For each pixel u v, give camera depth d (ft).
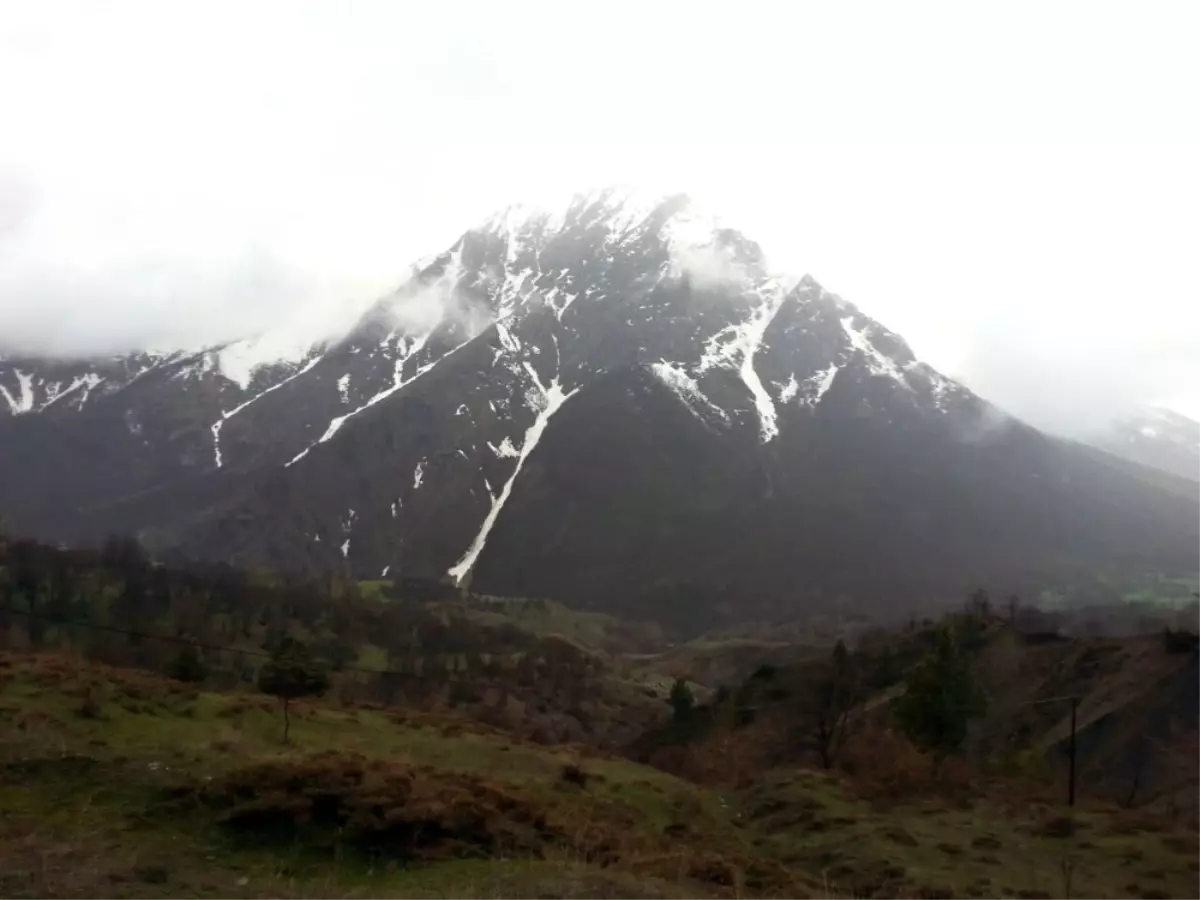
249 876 54.54
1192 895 88.94
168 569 430.20
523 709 319.06
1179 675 209.67
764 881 77.46
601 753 145.18
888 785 135.13
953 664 167.22
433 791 71.05
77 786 63.82
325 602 436.35
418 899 52.54
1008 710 240.73
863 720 229.45
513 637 472.85
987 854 101.45
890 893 86.89
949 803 127.03
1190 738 188.34
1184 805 155.84
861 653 302.86
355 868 59.41
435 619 483.10
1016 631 290.15
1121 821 114.11
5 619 271.69
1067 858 100.73
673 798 121.60
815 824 115.44
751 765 191.31
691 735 256.93
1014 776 156.25
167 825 60.54
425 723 133.80
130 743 77.00
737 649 546.67
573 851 69.87
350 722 121.80
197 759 72.74
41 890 45.75
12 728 75.56
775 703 274.16
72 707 86.74
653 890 60.03
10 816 58.08
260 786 65.62
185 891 49.26
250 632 349.00
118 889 47.70
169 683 113.19
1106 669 236.63
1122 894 88.94
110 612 309.01
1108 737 200.64
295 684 110.42
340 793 66.23
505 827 70.03
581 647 511.40
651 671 509.76
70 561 367.25
